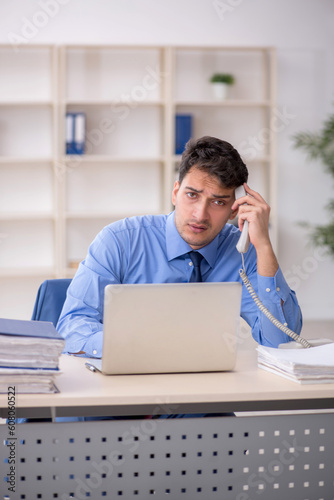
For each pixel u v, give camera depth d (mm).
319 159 5949
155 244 2010
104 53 5543
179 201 1880
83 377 1479
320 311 6047
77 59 5516
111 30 5535
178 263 2006
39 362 1318
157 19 5578
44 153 5539
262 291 1832
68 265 5590
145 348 1492
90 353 1678
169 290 1471
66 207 5660
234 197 1882
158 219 2057
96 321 1824
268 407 1384
